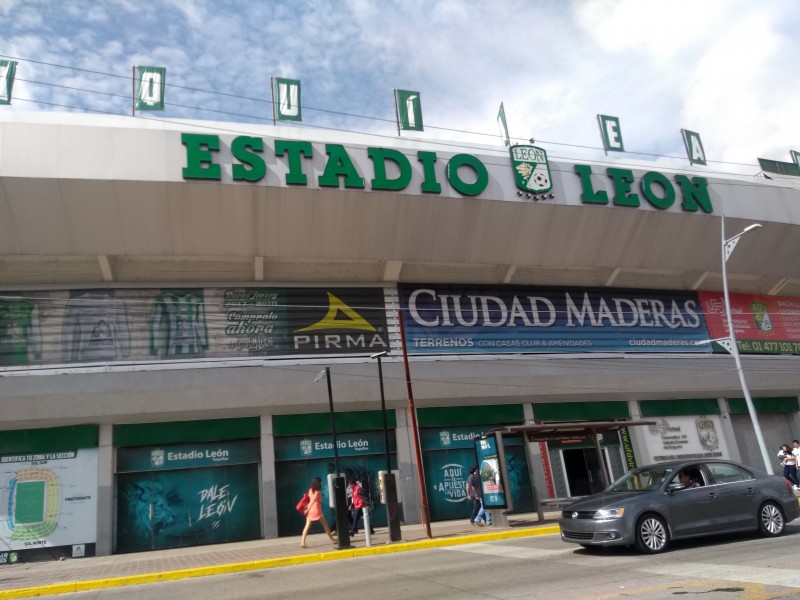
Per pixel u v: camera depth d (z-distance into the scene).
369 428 22.33
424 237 22.89
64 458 19.50
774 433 29.09
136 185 19.23
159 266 21.55
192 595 10.15
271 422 21.42
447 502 22.58
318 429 21.84
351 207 21.47
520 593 7.71
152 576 12.63
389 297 23.77
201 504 20.42
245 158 20.12
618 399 26.17
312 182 20.73
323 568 12.40
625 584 7.75
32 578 13.73
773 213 27.25
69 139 18.86
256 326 22.00
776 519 11.23
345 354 22.52
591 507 10.49
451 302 24.50
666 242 26.19
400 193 21.66
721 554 9.59
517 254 24.41
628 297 27.45
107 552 18.98
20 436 19.38
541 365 24.59
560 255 25.03
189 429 20.64
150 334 20.94
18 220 19.03
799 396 29.88
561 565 9.72
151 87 20.69
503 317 25.02
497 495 17.41
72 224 19.48
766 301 30.58
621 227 25.08
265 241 21.42
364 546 15.05
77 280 20.92
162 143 19.58
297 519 21.11
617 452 25.64
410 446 22.55
